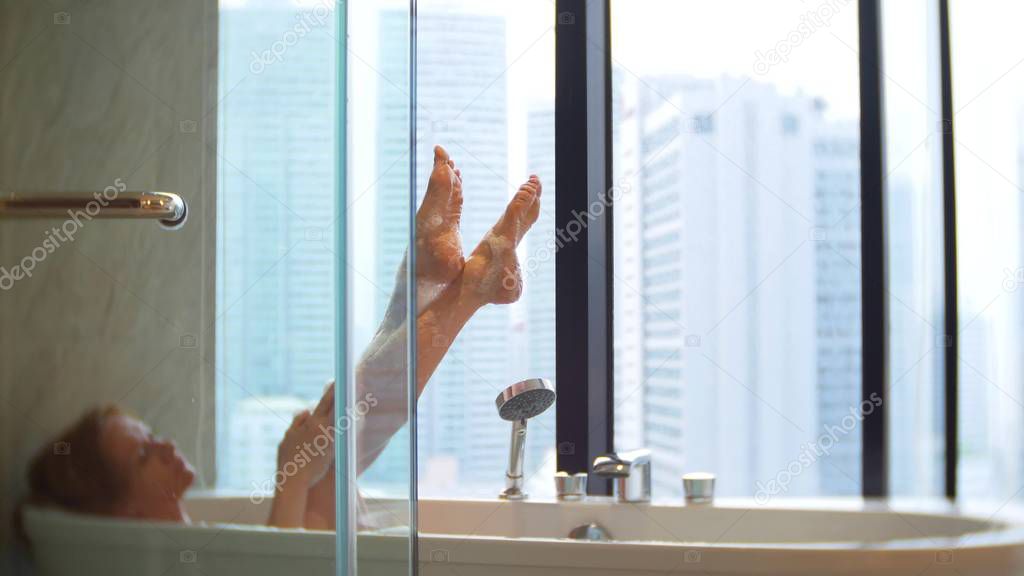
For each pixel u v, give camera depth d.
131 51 0.91
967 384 2.04
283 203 0.82
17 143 0.93
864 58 2.10
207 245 0.86
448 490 2.02
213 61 0.86
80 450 0.92
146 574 0.89
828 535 1.78
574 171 2.06
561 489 1.84
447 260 1.58
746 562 1.50
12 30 0.94
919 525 1.77
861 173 2.09
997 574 1.50
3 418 0.94
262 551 0.83
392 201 0.79
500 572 1.60
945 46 2.06
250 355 0.84
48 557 0.93
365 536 0.78
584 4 2.07
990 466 2.01
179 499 0.88
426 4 2.08
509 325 2.05
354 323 0.78
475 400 2.04
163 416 0.89
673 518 1.79
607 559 1.55
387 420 0.79
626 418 2.08
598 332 2.05
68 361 0.93
